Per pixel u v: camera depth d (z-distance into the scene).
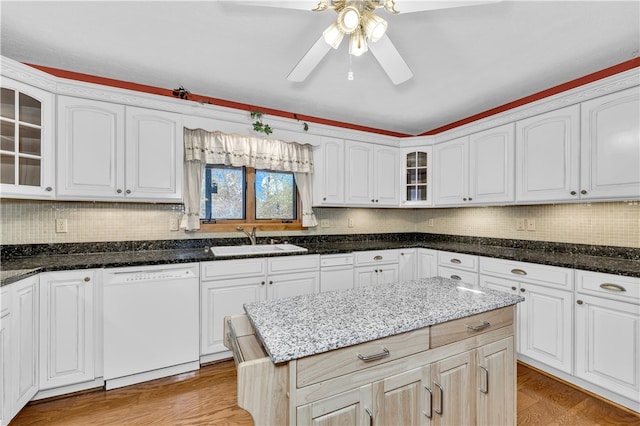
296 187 3.52
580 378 2.05
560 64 2.20
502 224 3.19
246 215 3.22
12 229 2.22
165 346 2.23
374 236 3.99
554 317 2.20
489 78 2.42
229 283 2.49
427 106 3.06
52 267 1.90
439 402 1.17
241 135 2.83
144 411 1.87
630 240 2.24
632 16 1.66
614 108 2.02
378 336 1.02
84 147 2.17
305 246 3.35
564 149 2.29
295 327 1.04
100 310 2.05
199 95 2.79
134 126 2.35
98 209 2.52
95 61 2.18
